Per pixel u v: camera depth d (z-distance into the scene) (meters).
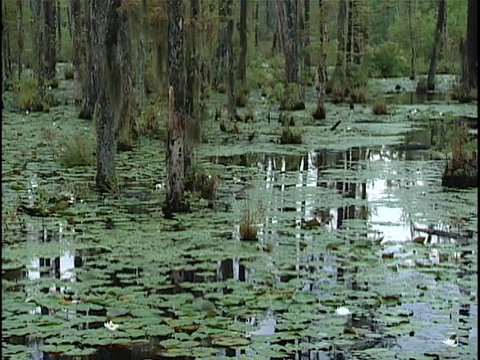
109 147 11.06
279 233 8.74
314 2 45.91
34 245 8.03
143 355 5.20
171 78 9.41
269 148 16.36
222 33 24.75
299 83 25.92
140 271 7.12
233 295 6.44
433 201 10.64
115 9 10.84
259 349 5.27
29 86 25.92
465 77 28.28
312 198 10.84
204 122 16.59
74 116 22.19
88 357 5.16
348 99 29.95
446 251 8.02
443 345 5.40
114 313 5.95
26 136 17.61
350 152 15.89
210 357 5.11
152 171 12.77
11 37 34.72
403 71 41.59
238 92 26.02
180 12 9.27
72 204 10.16
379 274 7.14
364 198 10.85
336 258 7.69
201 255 7.69
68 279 6.86
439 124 21.22
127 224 8.99
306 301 6.31
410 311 6.12
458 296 6.50
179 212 9.67
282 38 25.34
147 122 17.88
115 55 10.87
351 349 5.32
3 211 9.60
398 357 5.17
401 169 13.57
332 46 32.16
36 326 5.68
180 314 5.96
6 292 6.50
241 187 11.69
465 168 11.82
